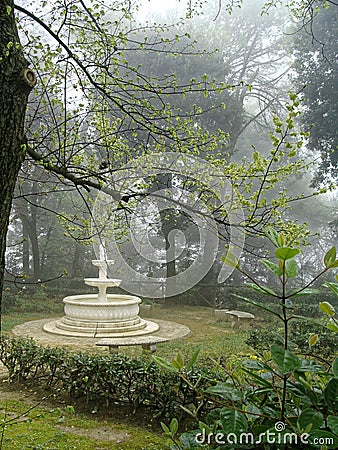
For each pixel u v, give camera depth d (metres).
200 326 11.90
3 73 2.05
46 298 15.05
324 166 15.49
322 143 14.97
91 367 4.89
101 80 3.62
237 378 1.65
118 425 4.37
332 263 1.25
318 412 1.25
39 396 5.29
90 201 4.05
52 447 3.71
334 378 1.30
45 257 18.08
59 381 5.66
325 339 6.69
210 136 3.77
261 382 1.37
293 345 1.41
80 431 4.18
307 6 4.57
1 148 2.03
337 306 14.45
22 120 2.12
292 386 1.35
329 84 13.95
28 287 15.77
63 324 10.26
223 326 11.86
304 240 3.19
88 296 11.34
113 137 4.09
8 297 13.80
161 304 16.17
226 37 15.24
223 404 1.42
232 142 16.30
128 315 10.33
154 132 3.64
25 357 5.73
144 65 12.98
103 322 10.02
